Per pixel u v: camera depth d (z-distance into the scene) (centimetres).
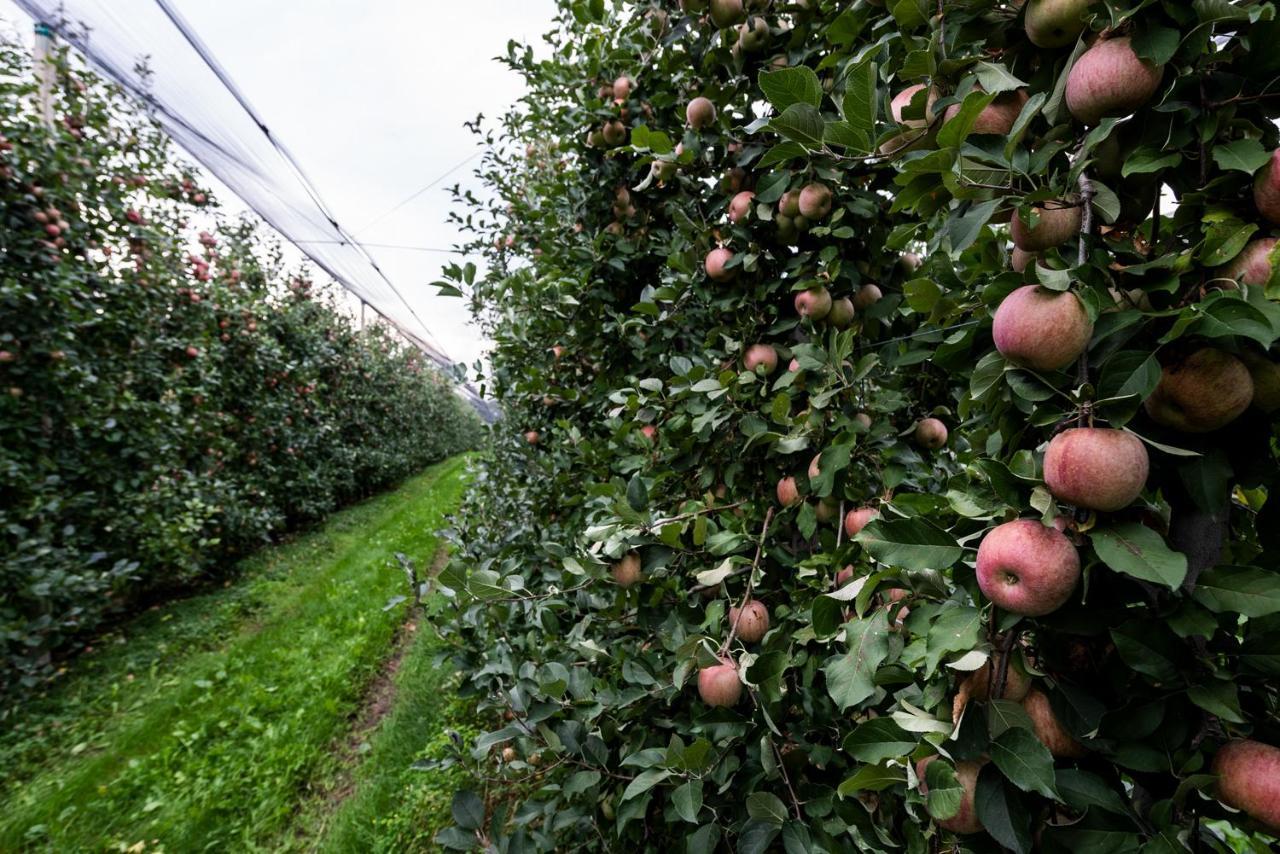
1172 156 67
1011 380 75
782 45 194
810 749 136
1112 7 67
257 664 443
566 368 308
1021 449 84
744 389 190
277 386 822
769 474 188
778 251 195
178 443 550
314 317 1042
